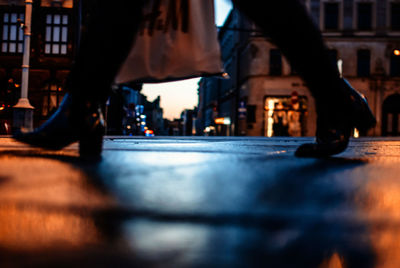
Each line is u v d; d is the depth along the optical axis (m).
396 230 0.58
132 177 1.06
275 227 0.58
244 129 30.25
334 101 1.81
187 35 1.79
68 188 0.86
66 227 0.57
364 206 0.73
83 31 1.65
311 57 1.47
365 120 1.92
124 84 1.87
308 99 29.08
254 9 1.30
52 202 0.71
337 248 0.50
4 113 20.42
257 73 29.47
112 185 0.92
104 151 2.19
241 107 28.19
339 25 28.52
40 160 1.55
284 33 1.36
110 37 1.57
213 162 1.53
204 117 62.31
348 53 28.47
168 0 1.79
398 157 2.13
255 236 0.54
